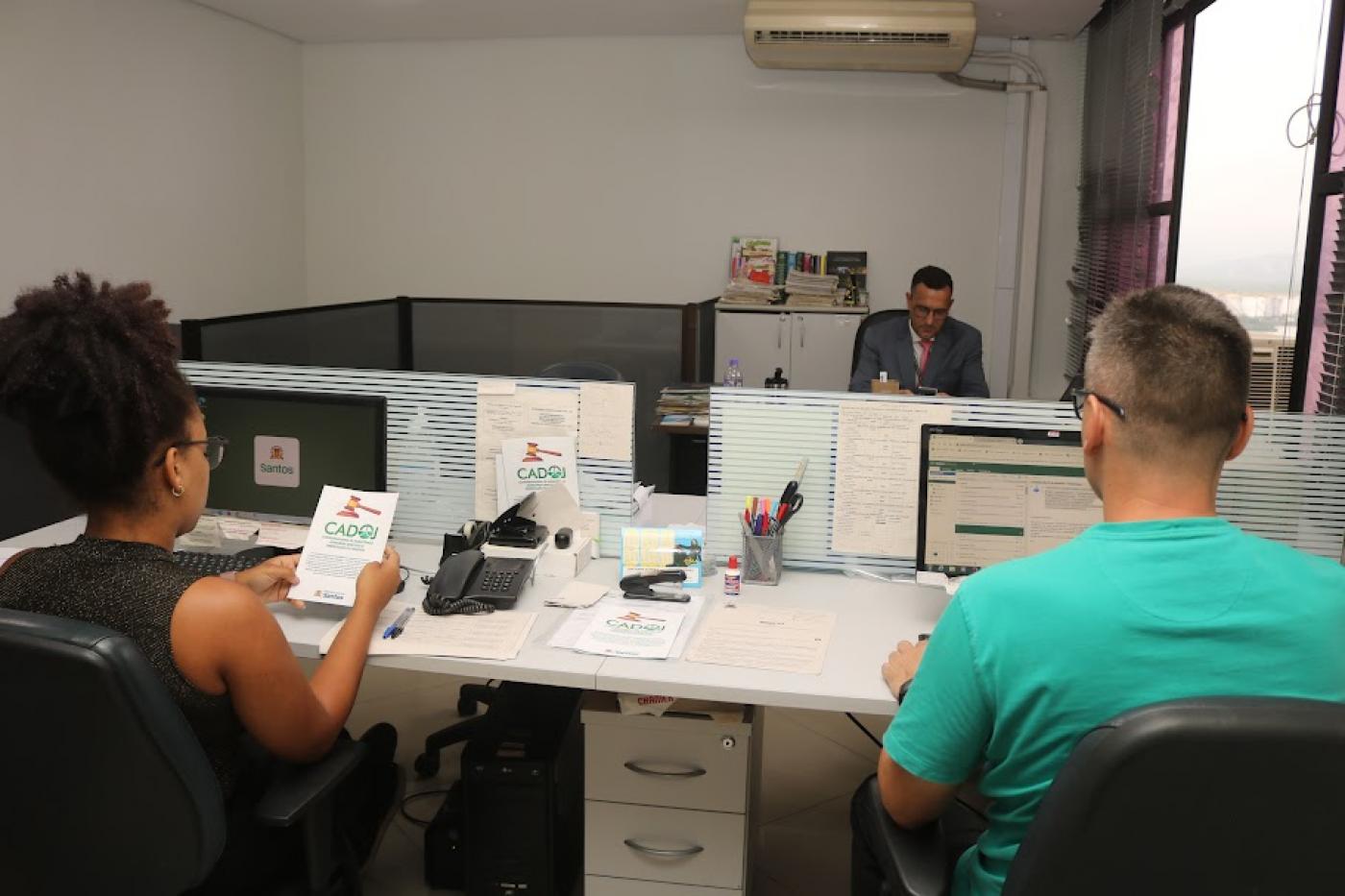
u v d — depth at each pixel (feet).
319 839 4.87
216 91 17.97
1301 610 3.27
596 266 20.53
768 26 16.53
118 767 3.95
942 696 3.59
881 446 7.23
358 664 5.45
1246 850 3.04
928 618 6.52
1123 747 2.94
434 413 7.80
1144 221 14.39
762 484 7.44
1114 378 3.52
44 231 14.34
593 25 18.69
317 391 7.89
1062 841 3.13
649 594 6.72
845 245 19.67
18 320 4.18
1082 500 6.39
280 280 20.35
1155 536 3.39
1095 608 3.31
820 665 5.75
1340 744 2.86
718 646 5.98
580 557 7.30
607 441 7.59
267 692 4.39
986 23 17.42
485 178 20.59
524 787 6.66
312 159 21.04
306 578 6.16
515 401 7.67
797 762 9.18
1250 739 2.87
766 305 19.01
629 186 20.16
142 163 16.21
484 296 21.01
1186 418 3.40
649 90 19.77
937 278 13.79
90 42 14.98
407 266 21.13
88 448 4.21
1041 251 19.24
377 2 17.11
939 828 4.22
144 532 4.47
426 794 8.50
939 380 14.37
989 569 3.59
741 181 19.79
